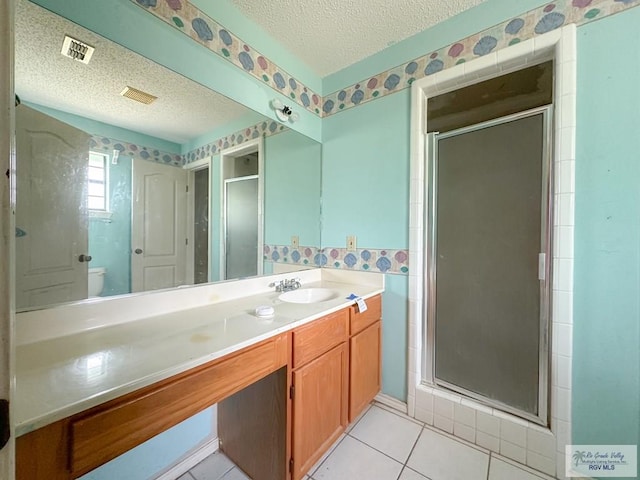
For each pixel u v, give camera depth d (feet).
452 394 5.03
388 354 5.75
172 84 4.02
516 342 4.44
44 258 2.92
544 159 4.17
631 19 3.54
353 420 4.83
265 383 3.81
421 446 4.64
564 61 3.89
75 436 1.91
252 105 5.05
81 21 3.09
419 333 5.36
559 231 3.95
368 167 5.98
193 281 4.50
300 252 6.42
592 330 3.79
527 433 4.23
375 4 4.56
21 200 2.79
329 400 4.23
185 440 4.18
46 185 2.96
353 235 6.23
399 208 5.57
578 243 3.86
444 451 4.53
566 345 3.92
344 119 6.34
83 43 3.16
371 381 5.35
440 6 4.61
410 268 5.41
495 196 4.62
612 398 3.69
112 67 3.42
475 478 4.02
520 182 4.39
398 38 5.38
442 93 5.18
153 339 2.92
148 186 3.93
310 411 3.86
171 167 4.19
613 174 3.65
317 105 6.59
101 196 3.43
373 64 5.87
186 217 4.42
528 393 4.33
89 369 2.27
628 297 3.59
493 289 4.66
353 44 5.55
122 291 3.63
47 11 2.90
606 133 3.68
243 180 5.24
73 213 3.18
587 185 3.79
